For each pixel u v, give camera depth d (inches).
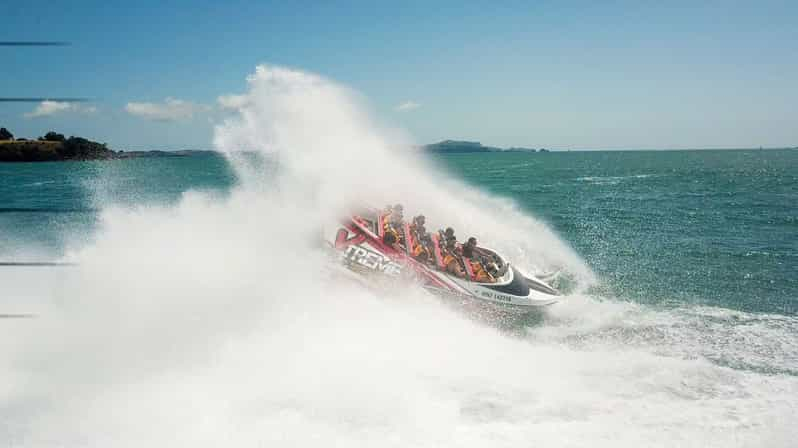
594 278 455.8
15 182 1615.4
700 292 419.5
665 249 571.8
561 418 220.7
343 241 382.3
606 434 206.8
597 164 3912.4
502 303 361.1
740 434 205.9
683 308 381.4
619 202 1058.1
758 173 2341.3
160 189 1145.4
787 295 409.7
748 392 243.8
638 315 366.3
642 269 486.9
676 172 2502.5
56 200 1040.8
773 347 308.0
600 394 243.1
